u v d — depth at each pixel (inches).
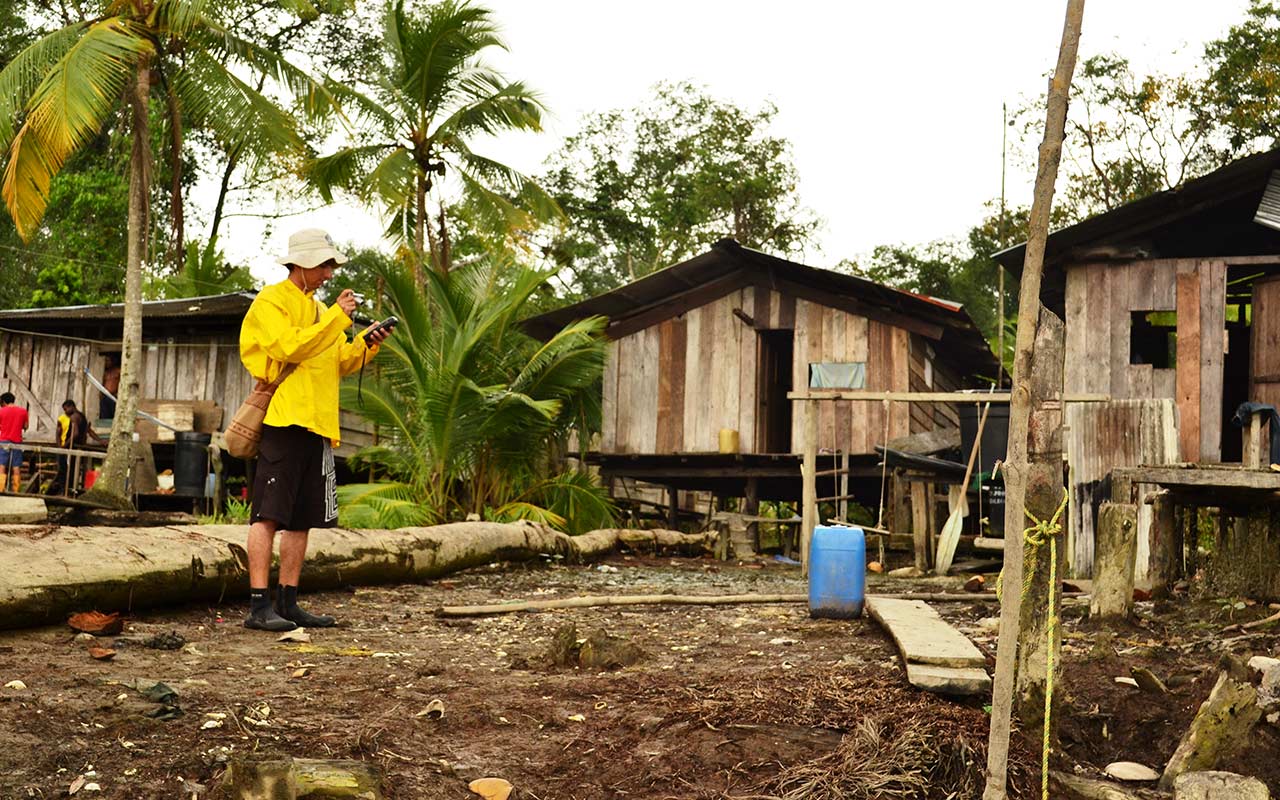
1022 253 516.1
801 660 213.9
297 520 238.8
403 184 701.3
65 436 648.4
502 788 140.0
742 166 1397.6
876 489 724.0
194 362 720.3
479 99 737.0
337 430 239.3
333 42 1157.7
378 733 151.9
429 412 541.6
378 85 743.1
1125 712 177.6
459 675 195.2
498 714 168.1
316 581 305.0
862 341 639.1
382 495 539.8
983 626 249.8
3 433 603.2
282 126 564.1
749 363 661.9
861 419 634.2
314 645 219.0
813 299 648.4
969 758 149.7
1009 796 145.8
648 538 577.9
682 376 674.8
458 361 541.0
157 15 535.2
